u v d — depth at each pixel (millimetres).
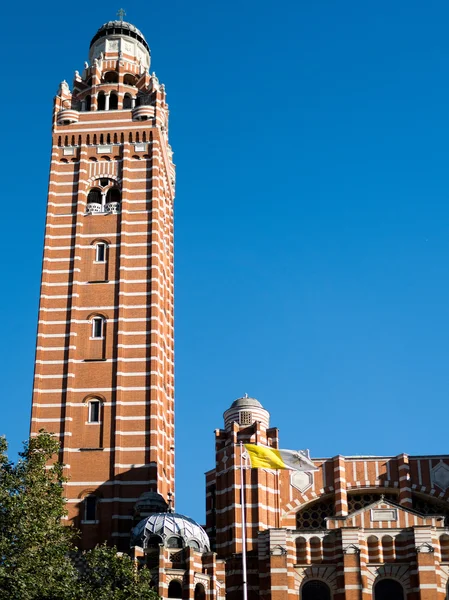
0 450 85312
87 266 123688
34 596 78125
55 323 120438
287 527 106375
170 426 127875
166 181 137375
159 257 125500
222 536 104625
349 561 93438
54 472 88812
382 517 97375
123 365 117812
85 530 109375
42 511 83125
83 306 121250
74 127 131750
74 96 138000
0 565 78000
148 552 97688
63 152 130625
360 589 92250
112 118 132000
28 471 84938
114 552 86250
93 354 118688
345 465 109562
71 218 126750
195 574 95562
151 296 121562
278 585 93562
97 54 143125
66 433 114125
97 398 116375
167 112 141000
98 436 114312
